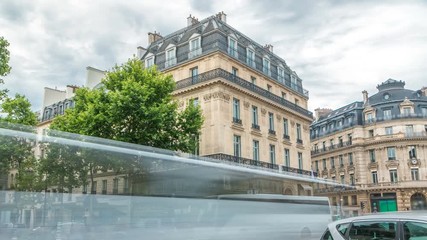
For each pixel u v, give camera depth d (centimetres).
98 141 489
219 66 2869
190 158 584
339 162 5581
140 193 498
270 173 764
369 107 5241
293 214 776
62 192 440
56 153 450
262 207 693
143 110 1992
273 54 3784
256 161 3005
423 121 4912
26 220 410
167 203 521
